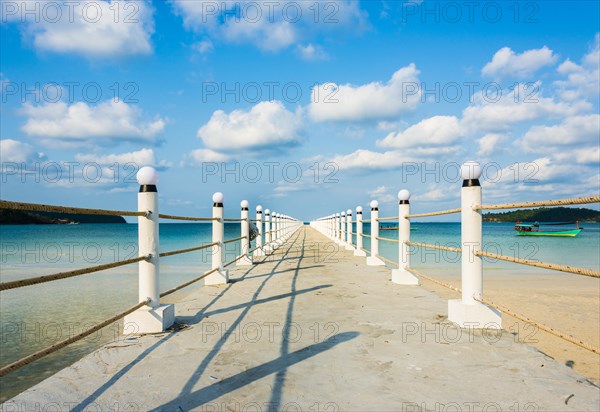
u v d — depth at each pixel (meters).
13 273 13.62
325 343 3.17
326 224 23.23
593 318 7.24
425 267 14.21
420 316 4.09
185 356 2.88
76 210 2.52
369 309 4.42
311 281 6.53
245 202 9.11
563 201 2.37
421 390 2.27
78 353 4.97
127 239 43.09
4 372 1.71
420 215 5.40
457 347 3.05
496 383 2.37
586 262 17.56
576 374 2.50
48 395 2.21
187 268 13.55
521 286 10.84
